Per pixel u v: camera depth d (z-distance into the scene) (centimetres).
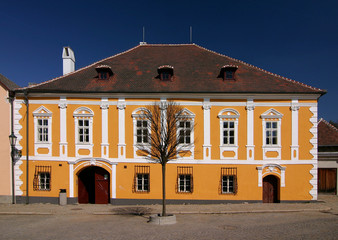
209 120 1816
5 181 1845
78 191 1900
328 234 1081
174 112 1496
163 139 1400
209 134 1812
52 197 1830
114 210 1612
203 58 2203
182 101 1817
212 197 1800
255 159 1805
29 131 1852
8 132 1853
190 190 1805
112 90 1811
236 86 1844
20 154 1844
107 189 1880
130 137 1822
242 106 1816
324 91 1777
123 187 1820
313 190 1803
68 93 1814
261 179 1798
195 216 1448
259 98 1809
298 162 1805
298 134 1811
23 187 1839
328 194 2117
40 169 1838
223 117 1812
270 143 1819
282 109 1816
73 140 1830
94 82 1900
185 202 1802
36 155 1842
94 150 1828
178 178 1808
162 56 2236
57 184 1830
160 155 1402
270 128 1822
